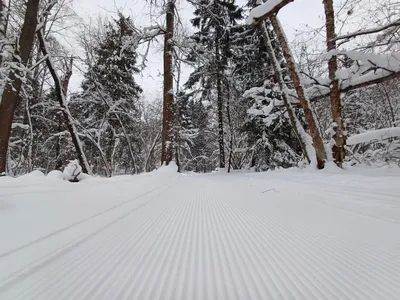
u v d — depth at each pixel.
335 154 9.68
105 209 4.03
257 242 2.69
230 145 20.84
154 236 2.86
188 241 2.71
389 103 14.00
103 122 13.45
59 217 3.32
